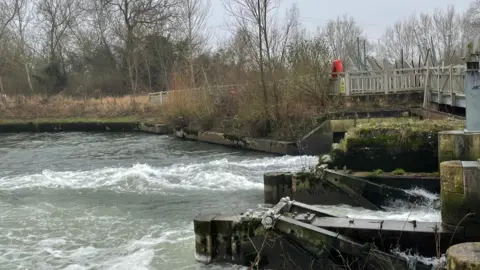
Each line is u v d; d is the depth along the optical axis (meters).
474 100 12.29
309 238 10.00
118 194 17.95
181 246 12.09
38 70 70.38
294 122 27.86
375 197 14.74
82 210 15.95
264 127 28.61
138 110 48.25
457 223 9.48
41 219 15.09
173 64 56.81
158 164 24.23
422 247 9.77
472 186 9.24
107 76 67.50
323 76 29.53
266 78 28.98
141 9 65.12
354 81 26.92
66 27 71.94
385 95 26.58
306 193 15.59
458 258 6.06
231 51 43.50
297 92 29.11
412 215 13.31
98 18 71.12
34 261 11.66
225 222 10.73
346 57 57.59
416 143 15.58
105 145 33.31
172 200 16.81
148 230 13.59
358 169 16.06
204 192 17.78
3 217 15.39
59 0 71.31
